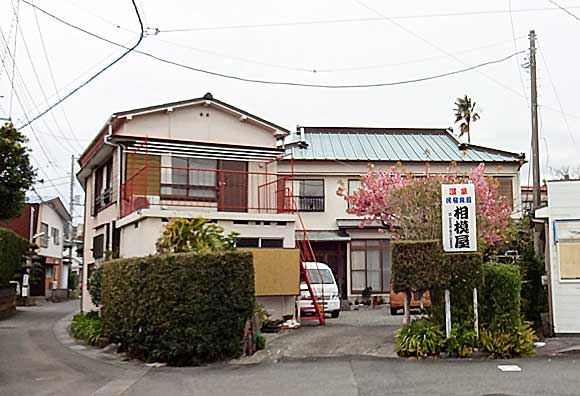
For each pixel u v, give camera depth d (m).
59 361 13.80
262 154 21.59
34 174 25.66
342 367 12.11
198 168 21.30
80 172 25.20
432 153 30.45
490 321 13.31
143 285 13.54
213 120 21.75
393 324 18.03
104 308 15.93
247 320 13.50
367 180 22.58
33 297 37.91
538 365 11.95
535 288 16.78
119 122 20.80
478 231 19.50
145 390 10.55
